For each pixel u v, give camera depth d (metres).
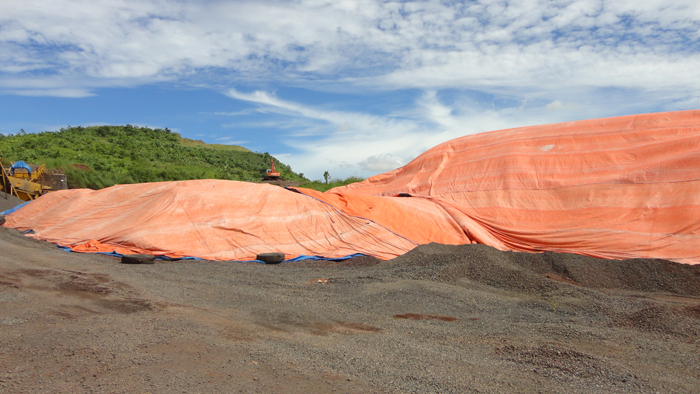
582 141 20.92
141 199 18.88
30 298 7.38
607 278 10.97
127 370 4.50
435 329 6.65
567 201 18.62
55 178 34.66
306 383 4.33
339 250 15.85
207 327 6.23
